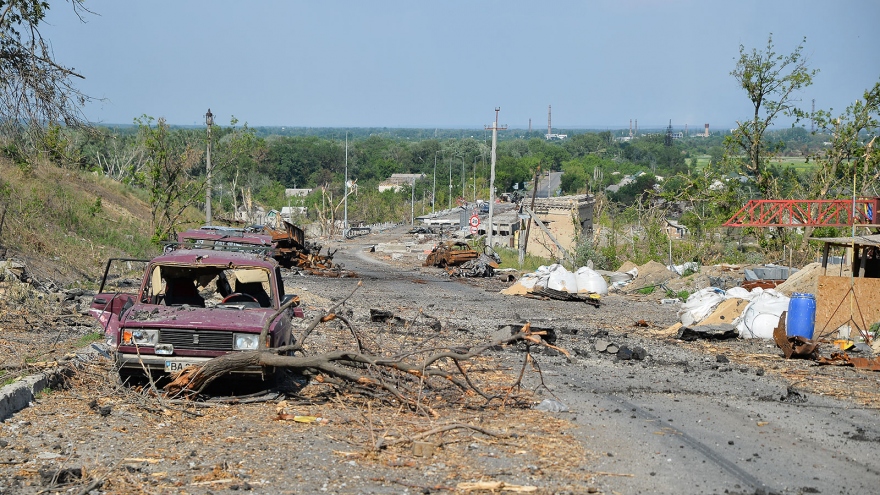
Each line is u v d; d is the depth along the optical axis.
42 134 30.27
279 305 15.71
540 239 98.12
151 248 52.94
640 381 17.69
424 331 24.73
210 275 16.41
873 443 12.72
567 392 16.11
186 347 13.80
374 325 25.95
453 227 148.62
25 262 33.34
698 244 70.69
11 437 11.35
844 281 26.31
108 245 47.72
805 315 23.50
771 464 11.34
